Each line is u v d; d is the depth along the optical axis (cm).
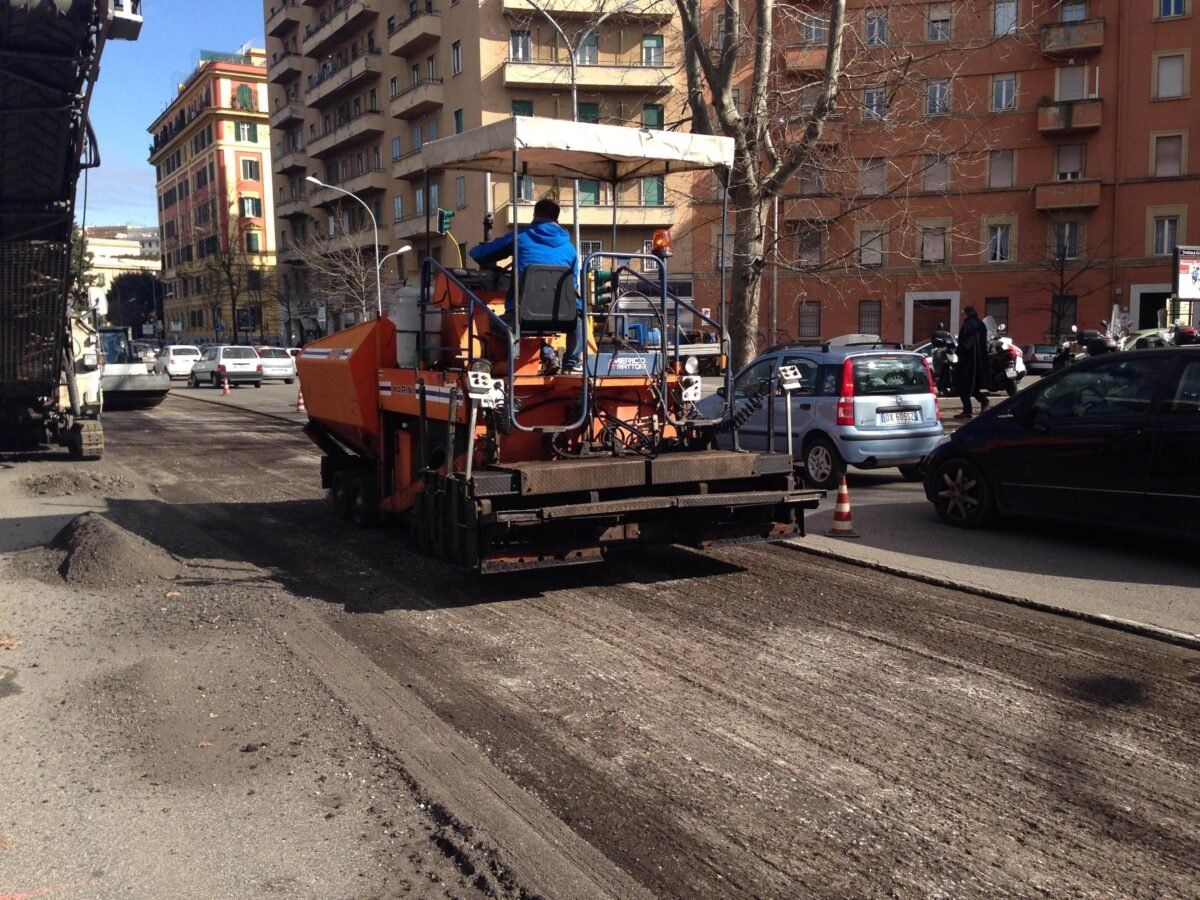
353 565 820
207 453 1673
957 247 4244
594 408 741
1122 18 4044
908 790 418
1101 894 342
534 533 667
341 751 457
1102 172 4128
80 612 685
